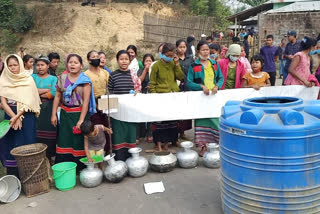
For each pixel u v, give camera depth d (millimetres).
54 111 4039
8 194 3568
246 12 24703
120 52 4535
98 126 3967
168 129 4828
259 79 4793
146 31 19375
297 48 8047
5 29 21125
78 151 4051
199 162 4508
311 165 2396
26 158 3504
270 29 19953
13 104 3760
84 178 3752
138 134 5590
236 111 2770
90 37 20312
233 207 2752
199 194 3512
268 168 2424
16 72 3713
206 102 4457
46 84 4348
